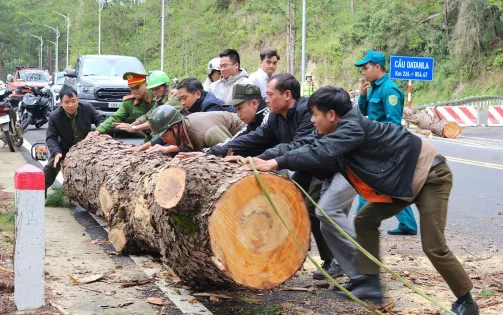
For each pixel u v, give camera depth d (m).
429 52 39.25
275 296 5.04
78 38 69.88
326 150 4.23
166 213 4.45
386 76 6.79
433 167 4.42
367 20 42.12
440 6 40.06
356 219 4.72
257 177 4.18
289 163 4.25
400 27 39.06
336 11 47.50
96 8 60.16
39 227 4.54
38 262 4.55
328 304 4.87
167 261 5.00
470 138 19.62
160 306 4.72
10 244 6.32
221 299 4.89
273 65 7.60
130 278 5.38
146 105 8.40
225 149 5.35
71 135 8.44
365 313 4.66
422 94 38.28
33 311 4.48
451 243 6.90
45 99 19.39
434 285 5.38
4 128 14.57
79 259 5.96
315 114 4.43
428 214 4.39
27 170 4.50
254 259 4.21
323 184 5.17
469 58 36.66
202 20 53.28
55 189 8.90
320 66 43.88
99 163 7.24
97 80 18.39
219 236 4.13
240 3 53.91
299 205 4.33
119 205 6.14
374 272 4.73
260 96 5.57
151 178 5.58
